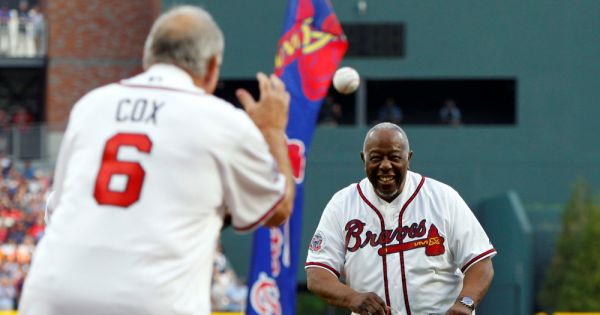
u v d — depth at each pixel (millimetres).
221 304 42281
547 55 55781
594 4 55812
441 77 55781
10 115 67500
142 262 8430
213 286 42875
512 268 46438
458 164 55281
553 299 45344
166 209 8531
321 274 13625
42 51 64188
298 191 21688
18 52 64062
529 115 55656
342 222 13688
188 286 8609
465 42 55781
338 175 54750
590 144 55531
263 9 55250
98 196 8547
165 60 8906
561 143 55531
